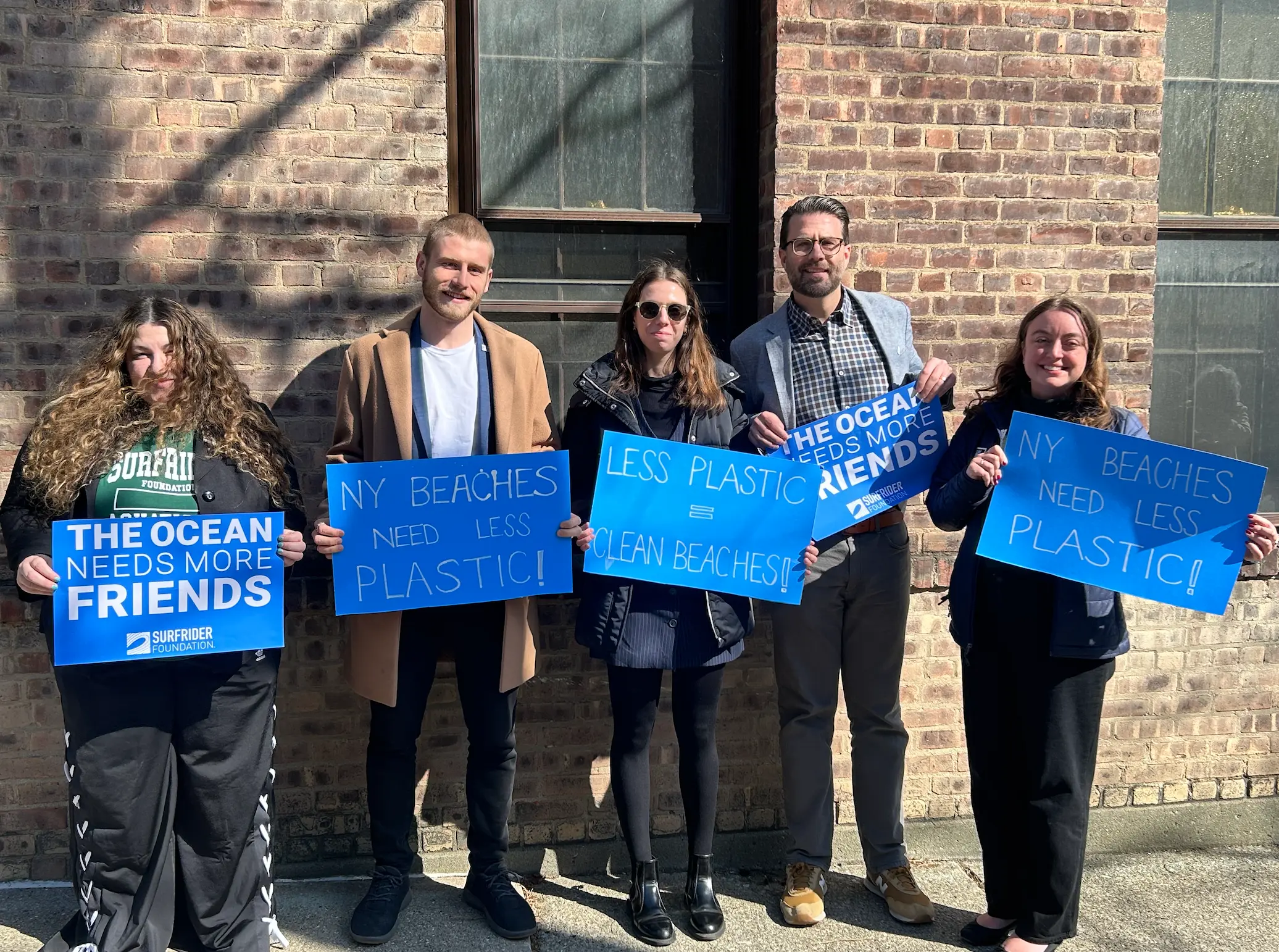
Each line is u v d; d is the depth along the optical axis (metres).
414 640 3.05
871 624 3.24
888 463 3.11
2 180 3.11
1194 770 3.80
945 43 3.48
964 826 3.73
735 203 3.69
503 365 3.04
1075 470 2.84
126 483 2.71
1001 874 3.04
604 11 3.58
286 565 2.83
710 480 2.98
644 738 3.09
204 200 3.22
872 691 3.27
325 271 3.30
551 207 3.61
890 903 3.27
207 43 3.18
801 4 3.40
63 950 2.87
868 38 3.45
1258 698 3.81
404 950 3.04
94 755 2.71
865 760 3.32
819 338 3.20
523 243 3.61
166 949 2.88
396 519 2.88
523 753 3.53
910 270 3.53
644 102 3.62
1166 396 3.92
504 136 3.56
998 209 3.56
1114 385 3.67
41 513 2.74
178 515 2.70
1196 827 3.82
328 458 3.02
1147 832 3.79
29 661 3.27
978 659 2.96
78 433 2.71
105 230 3.18
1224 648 3.78
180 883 3.00
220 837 2.85
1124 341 3.66
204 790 2.81
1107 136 3.59
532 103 3.57
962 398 3.60
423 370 3.02
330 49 3.25
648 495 2.96
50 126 3.12
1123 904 3.37
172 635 2.70
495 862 3.20
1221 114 3.86
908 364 3.25
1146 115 3.60
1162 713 3.77
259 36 3.21
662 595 3.00
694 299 3.00
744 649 3.61
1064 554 2.83
